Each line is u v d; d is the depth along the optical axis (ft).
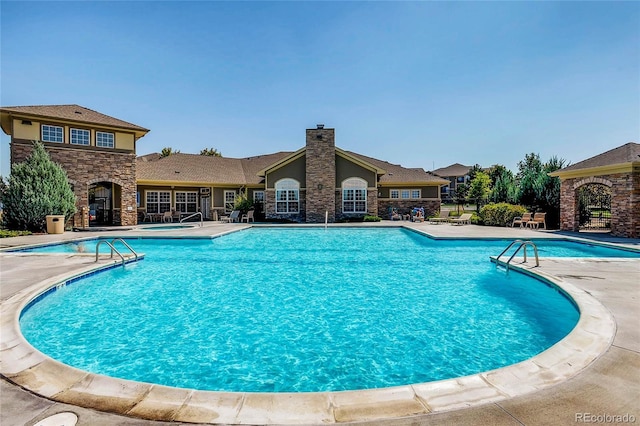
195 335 18.63
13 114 62.39
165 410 9.52
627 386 10.50
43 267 30.35
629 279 25.04
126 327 19.80
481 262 38.14
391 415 9.21
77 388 10.68
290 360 15.78
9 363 12.31
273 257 41.86
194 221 94.17
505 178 87.51
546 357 12.53
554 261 32.76
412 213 97.60
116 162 74.33
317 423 8.93
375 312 22.08
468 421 8.86
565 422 8.79
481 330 19.16
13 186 59.26
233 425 8.89
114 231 63.05
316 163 90.99
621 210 52.95
